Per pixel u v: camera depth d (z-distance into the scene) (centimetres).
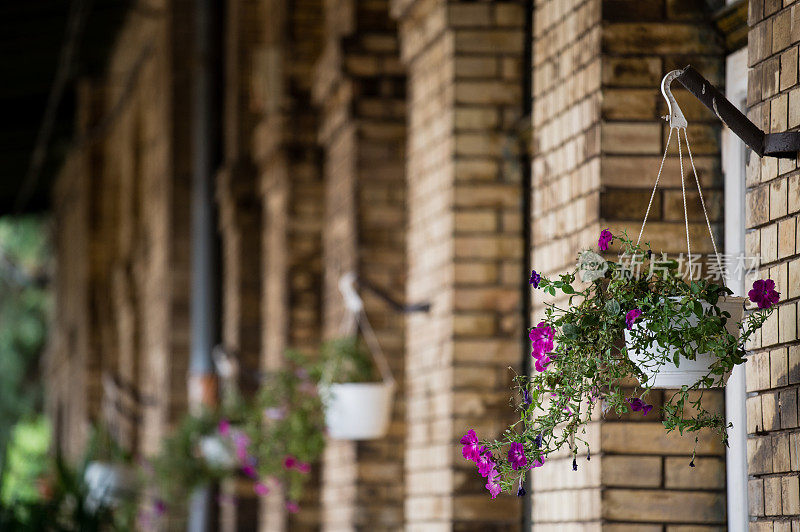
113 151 2347
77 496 1137
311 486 1070
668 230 525
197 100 1297
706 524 512
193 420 1223
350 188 905
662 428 514
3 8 1805
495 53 721
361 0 914
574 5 559
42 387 4059
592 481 518
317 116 1105
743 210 515
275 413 938
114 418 1930
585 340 434
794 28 429
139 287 1967
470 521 701
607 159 529
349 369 861
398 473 880
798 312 424
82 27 2056
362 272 895
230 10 1330
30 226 4350
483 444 459
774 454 432
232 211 1265
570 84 560
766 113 443
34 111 2458
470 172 718
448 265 718
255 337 1276
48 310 4306
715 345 415
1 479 1193
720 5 533
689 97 531
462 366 710
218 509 1334
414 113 798
